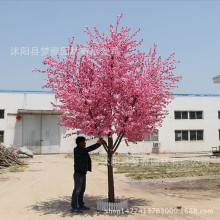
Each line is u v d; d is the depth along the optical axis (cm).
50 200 916
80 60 759
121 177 1532
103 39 771
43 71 766
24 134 3534
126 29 764
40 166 2094
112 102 736
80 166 759
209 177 1484
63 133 3638
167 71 786
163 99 789
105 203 770
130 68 750
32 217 706
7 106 3503
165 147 3869
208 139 4041
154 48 800
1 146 2209
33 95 3588
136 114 752
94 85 727
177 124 3950
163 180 1416
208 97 4097
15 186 1180
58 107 777
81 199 789
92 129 731
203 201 905
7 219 687
